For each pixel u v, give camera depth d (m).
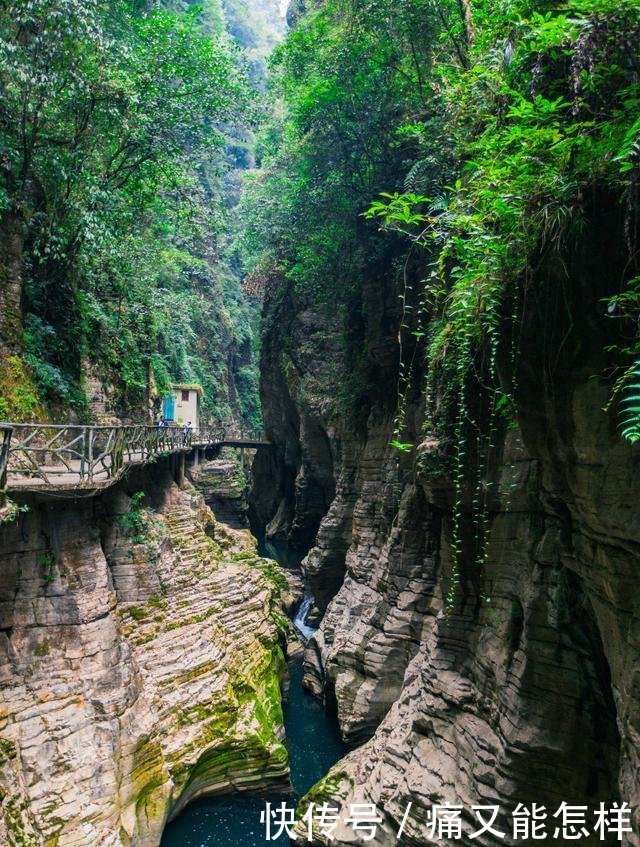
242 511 31.50
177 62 14.08
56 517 9.57
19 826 7.51
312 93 13.61
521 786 7.13
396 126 13.20
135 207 15.81
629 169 3.86
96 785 8.66
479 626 8.86
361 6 12.65
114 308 19.48
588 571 6.03
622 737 5.48
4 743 8.01
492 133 5.65
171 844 10.15
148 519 13.00
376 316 14.73
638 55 3.92
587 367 5.36
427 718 9.10
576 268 5.06
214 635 13.02
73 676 9.17
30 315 13.02
